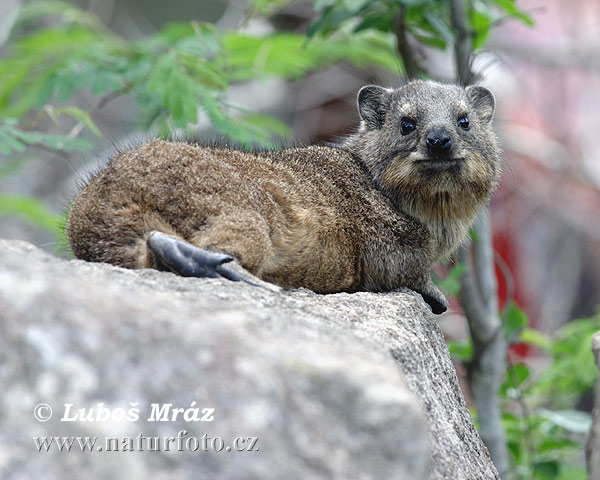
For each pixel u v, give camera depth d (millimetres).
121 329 6266
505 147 29109
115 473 5832
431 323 10344
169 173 9766
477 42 17297
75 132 14695
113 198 9609
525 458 16156
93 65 14883
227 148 11359
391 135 12383
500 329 15578
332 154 12242
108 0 28562
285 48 17125
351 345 6887
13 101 17125
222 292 7828
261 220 9969
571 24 30953
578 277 30391
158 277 8102
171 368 6203
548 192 29234
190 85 13594
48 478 5742
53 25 22734
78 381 6055
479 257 15641
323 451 6047
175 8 35625
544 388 16984
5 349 6047
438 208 12211
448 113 12234
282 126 17766
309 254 10883
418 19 16438
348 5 14273
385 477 6016
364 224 11711
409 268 12016
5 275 6367
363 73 27766
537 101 30562
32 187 23953
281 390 6191
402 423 6117
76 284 6473
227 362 6266
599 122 31156
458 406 9578
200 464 5977
